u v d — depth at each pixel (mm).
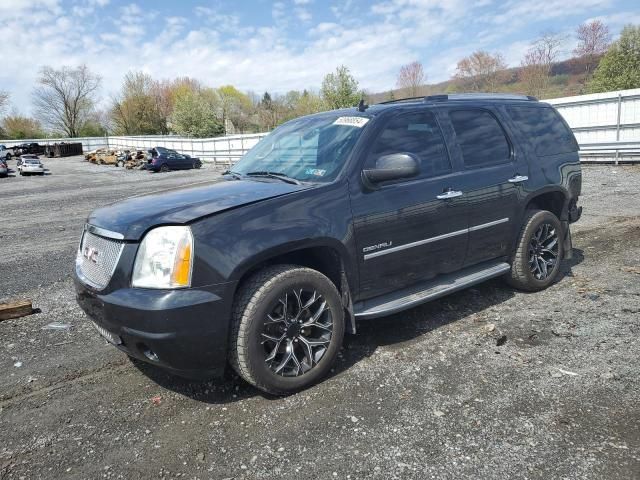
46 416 3109
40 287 6035
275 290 3062
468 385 3184
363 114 3908
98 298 2986
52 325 4652
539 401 2953
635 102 15016
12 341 4320
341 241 3350
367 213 3494
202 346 2871
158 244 2873
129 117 75188
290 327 3182
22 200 17609
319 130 4070
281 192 3285
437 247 3961
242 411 3047
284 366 3152
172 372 3021
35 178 29594
